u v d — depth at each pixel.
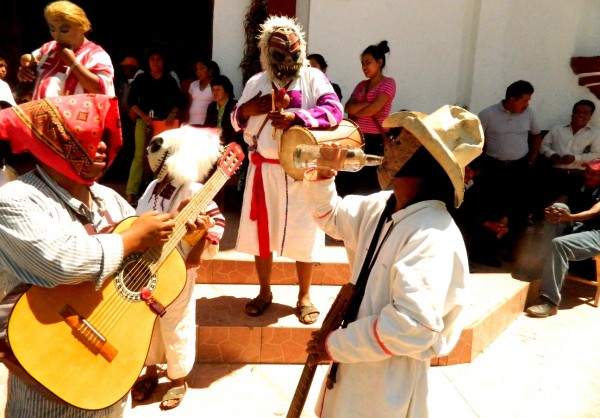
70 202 1.72
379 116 4.99
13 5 7.81
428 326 1.66
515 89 5.35
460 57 6.07
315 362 1.98
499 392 3.57
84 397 1.69
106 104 1.68
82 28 3.49
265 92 3.43
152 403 3.20
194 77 6.84
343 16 5.78
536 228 5.45
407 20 5.90
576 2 5.87
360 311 1.92
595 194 5.05
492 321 4.21
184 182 2.75
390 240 1.86
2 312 1.60
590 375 3.83
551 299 4.80
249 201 3.57
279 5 5.68
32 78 3.71
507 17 5.93
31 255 1.56
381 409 1.85
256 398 3.31
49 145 1.60
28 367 1.59
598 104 5.97
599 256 4.89
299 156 2.10
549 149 5.85
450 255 1.76
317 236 3.57
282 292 4.14
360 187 5.36
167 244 2.06
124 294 1.86
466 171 5.12
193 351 3.18
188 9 8.75
